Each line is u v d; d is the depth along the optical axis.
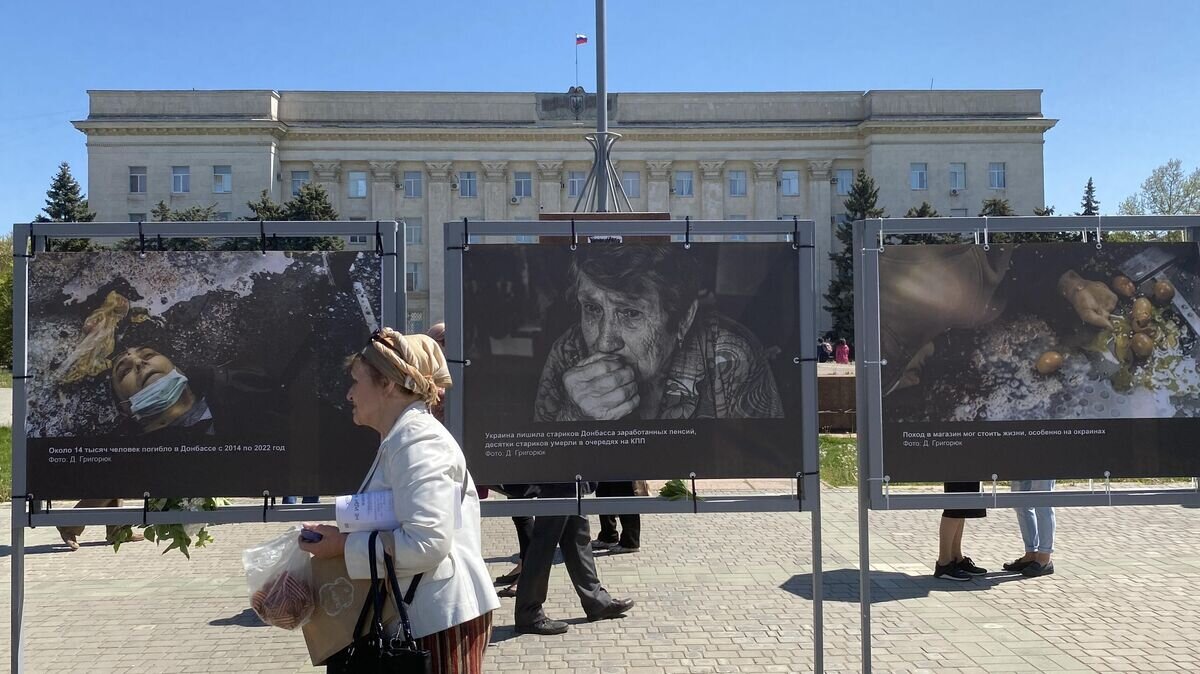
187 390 4.34
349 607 2.74
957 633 5.58
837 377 17.23
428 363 2.87
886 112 60.16
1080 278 4.40
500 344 4.32
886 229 4.36
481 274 4.32
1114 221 4.37
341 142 60.09
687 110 61.47
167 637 5.74
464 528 2.83
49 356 4.30
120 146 58.34
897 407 4.37
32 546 8.67
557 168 60.66
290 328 4.36
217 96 58.59
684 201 61.59
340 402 4.36
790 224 4.35
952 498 4.36
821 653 4.37
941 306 4.37
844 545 8.35
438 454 2.71
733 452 4.35
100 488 4.30
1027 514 7.11
